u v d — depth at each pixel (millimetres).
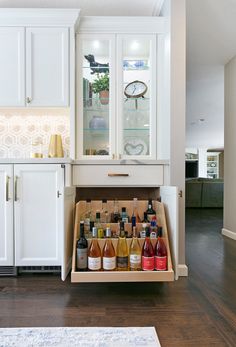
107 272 1656
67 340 1207
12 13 2102
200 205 6629
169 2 2068
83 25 2234
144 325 1335
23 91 2158
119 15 2453
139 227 1884
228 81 3418
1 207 1932
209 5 2201
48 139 2443
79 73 2256
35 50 2164
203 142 9625
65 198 1752
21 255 1934
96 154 2326
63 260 1714
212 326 1333
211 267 2225
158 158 2268
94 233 1784
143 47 2373
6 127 2428
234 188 3320
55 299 1613
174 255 1742
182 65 2043
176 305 1549
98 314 1438
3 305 1531
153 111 2273
